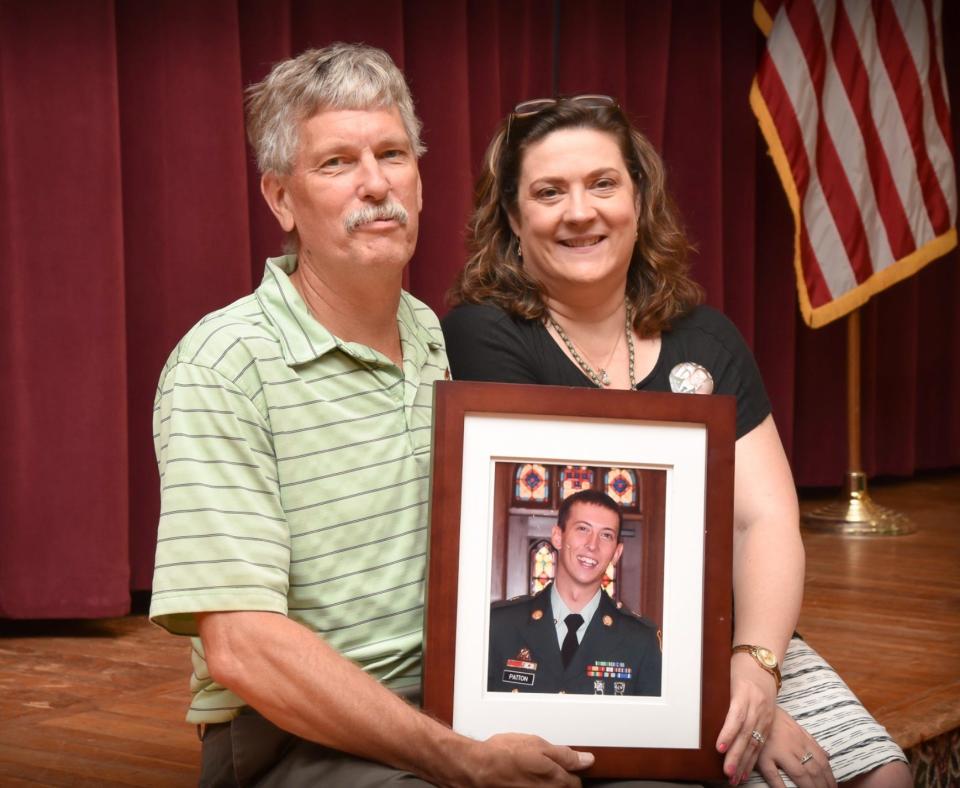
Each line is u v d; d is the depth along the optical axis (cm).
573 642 151
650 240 196
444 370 171
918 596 359
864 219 465
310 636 143
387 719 140
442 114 391
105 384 315
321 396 153
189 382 148
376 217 152
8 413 308
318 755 150
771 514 183
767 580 175
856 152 463
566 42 438
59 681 273
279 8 352
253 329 152
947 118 478
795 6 459
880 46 467
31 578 311
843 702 177
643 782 150
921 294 596
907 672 279
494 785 142
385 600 155
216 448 146
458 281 201
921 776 240
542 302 193
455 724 148
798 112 457
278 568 147
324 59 154
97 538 315
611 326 193
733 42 491
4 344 307
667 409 153
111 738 232
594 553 152
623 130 193
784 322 519
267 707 142
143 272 331
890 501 537
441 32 389
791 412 522
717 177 475
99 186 312
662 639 152
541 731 149
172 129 330
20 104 304
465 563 150
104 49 310
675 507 153
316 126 152
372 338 160
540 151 188
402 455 157
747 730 153
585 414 152
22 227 306
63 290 310
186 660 291
